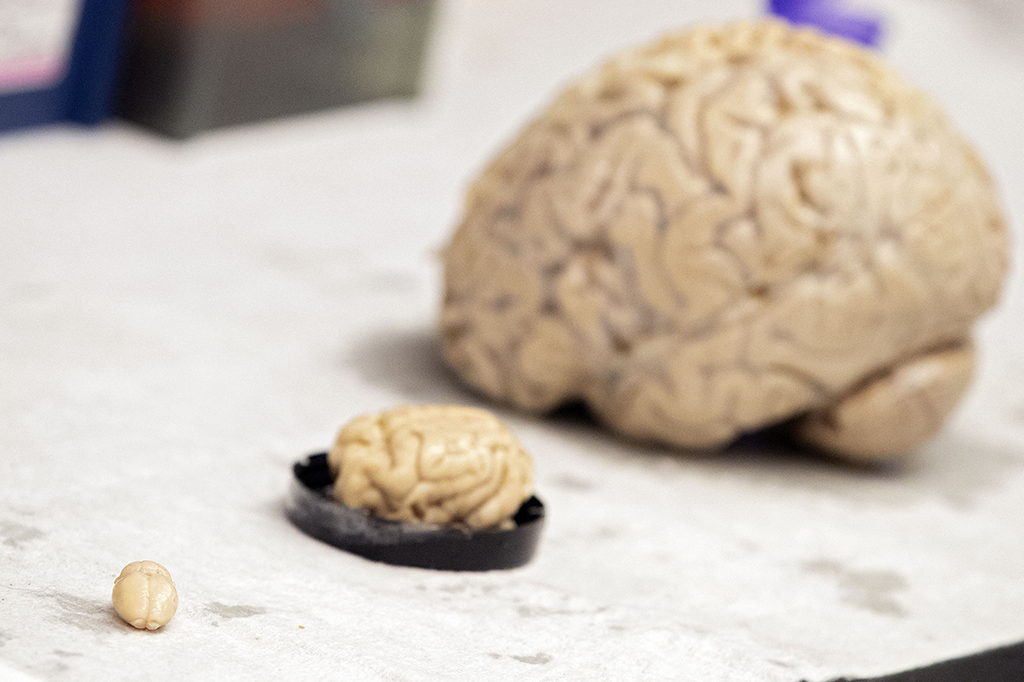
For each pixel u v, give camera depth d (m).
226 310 0.86
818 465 0.81
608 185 0.78
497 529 0.69
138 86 1.22
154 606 0.64
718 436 0.79
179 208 1.02
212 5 1.20
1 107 1.12
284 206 1.10
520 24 1.76
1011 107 1.64
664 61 0.79
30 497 0.68
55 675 0.62
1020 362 0.98
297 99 1.36
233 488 0.71
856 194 0.77
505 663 0.65
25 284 0.85
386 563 0.69
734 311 0.77
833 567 0.73
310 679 0.63
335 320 0.88
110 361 0.79
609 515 0.74
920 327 0.78
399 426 0.70
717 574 0.71
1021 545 0.76
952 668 0.68
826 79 0.78
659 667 0.66
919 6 1.88
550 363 0.80
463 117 1.52
